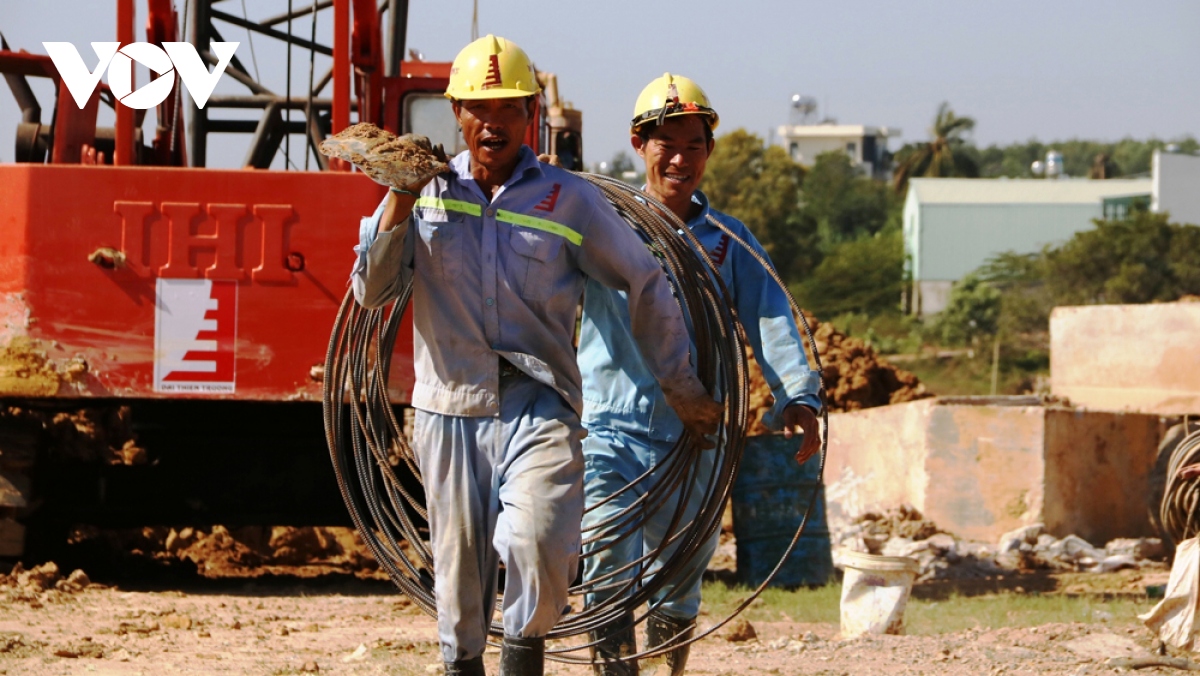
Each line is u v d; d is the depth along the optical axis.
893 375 31.34
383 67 19.38
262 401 15.79
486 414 7.26
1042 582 19.31
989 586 18.88
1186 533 14.41
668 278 8.75
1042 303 102.44
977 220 127.50
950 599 17.12
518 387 7.31
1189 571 12.13
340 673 10.75
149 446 16.92
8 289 15.38
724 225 8.98
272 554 19.98
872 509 25.58
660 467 8.75
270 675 10.60
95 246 15.43
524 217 7.27
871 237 153.88
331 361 8.68
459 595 7.29
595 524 8.67
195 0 18.94
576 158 21.47
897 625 13.34
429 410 7.31
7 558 16.34
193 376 15.50
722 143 131.50
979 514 22.91
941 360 100.00
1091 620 14.59
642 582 8.91
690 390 7.91
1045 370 94.06
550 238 7.30
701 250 8.52
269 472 17.11
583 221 7.42
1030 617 14.98
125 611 14.21
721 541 23.50
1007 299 104.81
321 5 19.52
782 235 128.25
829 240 149.50
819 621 15.20
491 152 7.27
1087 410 23.16
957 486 23.16
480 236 7.26
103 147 18.58
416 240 7.28
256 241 15.52
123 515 17.00
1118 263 102.25
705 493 8.44
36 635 12.29
